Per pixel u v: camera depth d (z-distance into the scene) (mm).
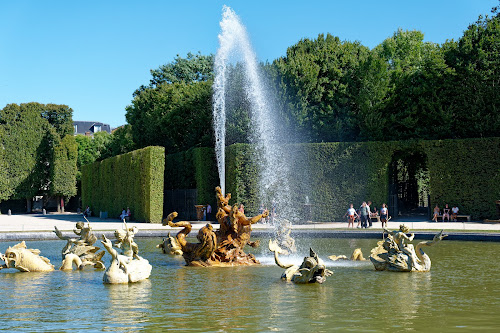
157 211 36469
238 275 13133
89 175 56031
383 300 9680
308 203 35375
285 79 38906
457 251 17641
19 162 67812
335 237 24141
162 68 66500
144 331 7578
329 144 35375
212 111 45250
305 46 42312
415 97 37594
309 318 8266
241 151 35875
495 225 28938
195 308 9117
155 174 36469
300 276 11742
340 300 9703
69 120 72500
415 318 8219
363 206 28906
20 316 8609
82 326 7891
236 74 39781
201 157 39000
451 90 36219
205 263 14977
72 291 10930
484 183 32781
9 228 32094
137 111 57906
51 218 51281
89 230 14984
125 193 42344
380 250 14539
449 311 8711
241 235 15453
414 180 47375
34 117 69062
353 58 39875
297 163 35562
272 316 8430
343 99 38594
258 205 35781
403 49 53562
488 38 35594
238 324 7922
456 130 36094
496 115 34500
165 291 10852
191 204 40406
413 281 11820
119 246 12430
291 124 38531
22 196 68188
